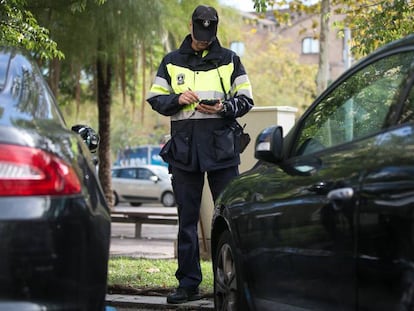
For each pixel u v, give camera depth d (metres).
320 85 23.25
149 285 10.36
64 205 4.59
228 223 7.08
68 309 4.52
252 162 12.54
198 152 8.84
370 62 5.75
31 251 4.38
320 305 5.27
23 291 4.34
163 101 8.84
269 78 64.31
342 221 4.95
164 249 17.42
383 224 4.52
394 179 4.49
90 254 4.74
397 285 4.37
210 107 8.52
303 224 5.50
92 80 29.86
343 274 4.94
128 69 28.25
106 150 28.91
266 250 6.16
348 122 5.86
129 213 20.47
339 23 16.83
